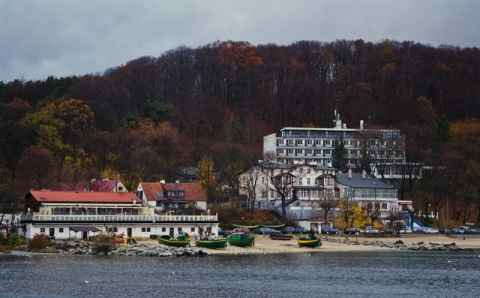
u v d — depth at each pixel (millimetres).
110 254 191750
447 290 142250
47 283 142875
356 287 144875
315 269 170000
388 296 135750
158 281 147750
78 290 136625
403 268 173750
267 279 153000
